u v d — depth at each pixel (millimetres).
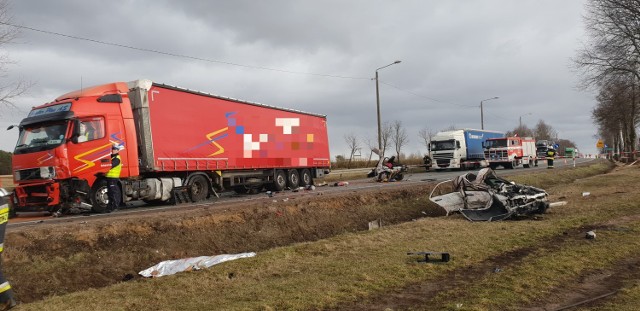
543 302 5547
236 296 6066
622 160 43562
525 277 6480
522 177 23781
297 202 14391
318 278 6793
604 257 7449
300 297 5887
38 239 8625
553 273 6656
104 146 12992
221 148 17625
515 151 39312
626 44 30328
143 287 6820
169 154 15227
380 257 8023
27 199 12305
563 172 27875
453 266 7348
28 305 6168
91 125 12766
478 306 5379
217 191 18266
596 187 18422
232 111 18297
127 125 13797
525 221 11625
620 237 8859
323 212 14352
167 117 15266
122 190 13727
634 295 5574
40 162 11969
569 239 9047
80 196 12344
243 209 12688
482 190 13469
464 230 10430
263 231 12281
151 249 9766
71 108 12430
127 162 13672
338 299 5855
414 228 10914
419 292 6145
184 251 10227
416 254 8062
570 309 5254
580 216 11445
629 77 31438
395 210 16188
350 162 43406
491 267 7309
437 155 38656
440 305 5527
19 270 7820
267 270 7551
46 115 12523
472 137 40844
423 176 30500
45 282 7844
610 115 40281
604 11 30688
